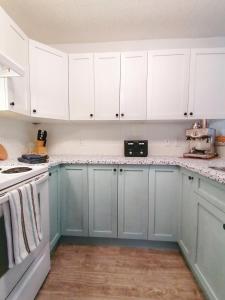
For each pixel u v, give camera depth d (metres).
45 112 1.93
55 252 1.81
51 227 1.69
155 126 2.37
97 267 1.59
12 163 1.60
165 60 2.02
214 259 1.10
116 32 2.13
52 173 1.71
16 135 2.08
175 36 2.22
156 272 1.53
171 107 2.04
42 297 1.29
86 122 2.41
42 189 1.35
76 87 2.12
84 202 1.90
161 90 2.04
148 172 1.84
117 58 2.05
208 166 1.41
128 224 1.89
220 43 2.24
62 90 2.07
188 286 1.38
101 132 2.44
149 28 2.04
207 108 2.01
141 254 1.79
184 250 1.63
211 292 1.12
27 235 1.06
